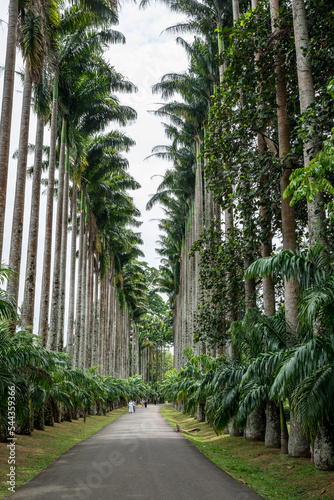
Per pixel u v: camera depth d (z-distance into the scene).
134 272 60.03
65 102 24.44
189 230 40.75
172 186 38.09
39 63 15.94
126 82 24.95
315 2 10.30
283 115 11.84
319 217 8.84
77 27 21.14
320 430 8.24
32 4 15.79
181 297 48.91
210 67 25.06
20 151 15.99
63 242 25.14
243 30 11.99
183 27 24.08
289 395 8.30
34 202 17.69
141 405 67.62
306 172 6.05
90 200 35.09
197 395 21.39
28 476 7.99
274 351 9.46
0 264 9.30
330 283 6.92
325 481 7.30
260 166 11.88
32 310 16.25
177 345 54.88
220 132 12.98
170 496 6.39
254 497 6.49
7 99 13.89
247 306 14.45
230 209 13.88
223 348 19.31
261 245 13.29
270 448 11.45
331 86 6.27
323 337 7.28
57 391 17.03
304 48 9.86
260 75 12.23
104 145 30.69
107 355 46.75
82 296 34.66
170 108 27.83
